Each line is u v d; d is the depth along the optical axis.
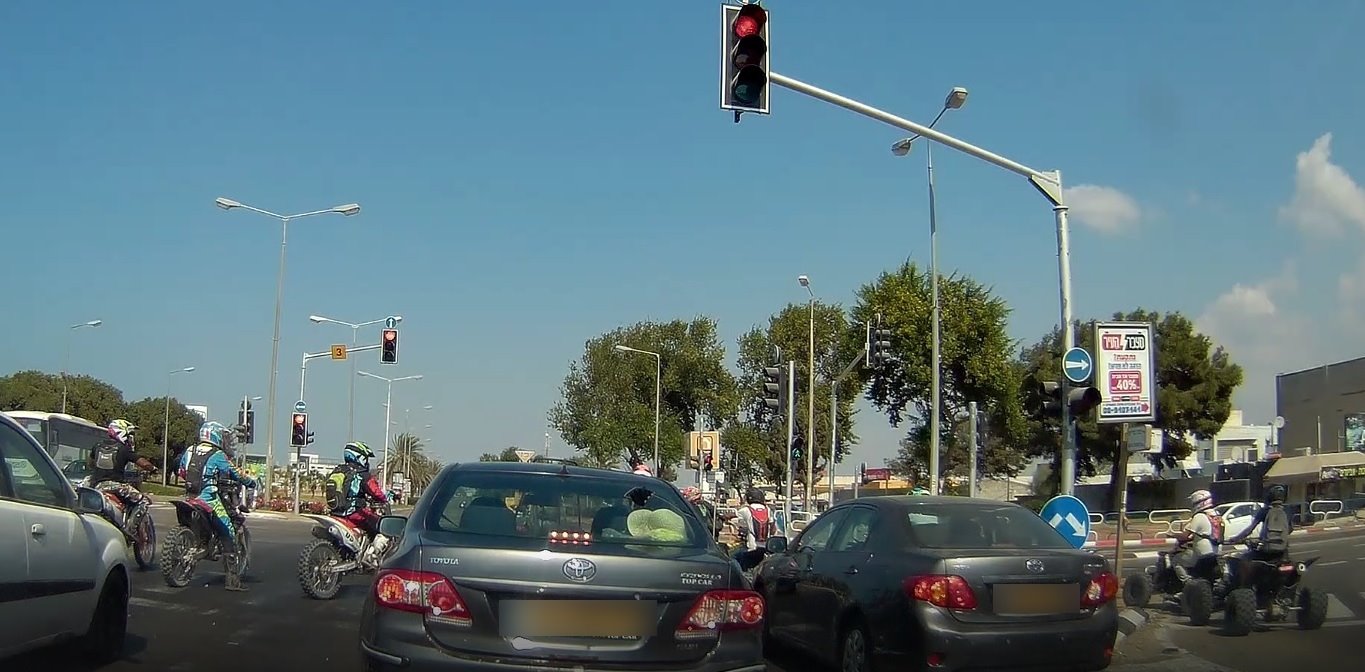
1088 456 56.84
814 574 9.41
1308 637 11.93
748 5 11.59
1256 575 12.54
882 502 9.25
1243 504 29.03
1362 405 54.66
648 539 6.08
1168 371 54.69
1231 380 54.41
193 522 12.78
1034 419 56.50
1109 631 8.02
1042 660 7.75
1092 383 13.60
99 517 8.12
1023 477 80.38
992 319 51.28
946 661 7.59
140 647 9.05
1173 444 55.34
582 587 5.34
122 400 82.31
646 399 80.25
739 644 5.61
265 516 37.38
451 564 5.36
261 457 65.38
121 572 8.34
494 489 6.38
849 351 53.78
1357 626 12.83
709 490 50.31
